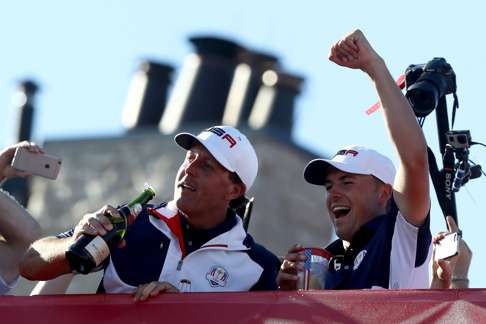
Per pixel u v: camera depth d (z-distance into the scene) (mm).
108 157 54719
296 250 22641
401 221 22812
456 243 22344
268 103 57562
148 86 61062
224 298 21031
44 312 21453
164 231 22844
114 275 22625
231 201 23781
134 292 21391
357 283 22938
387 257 22828
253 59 59156
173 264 22719
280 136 53062
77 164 55031
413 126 22594
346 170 23578
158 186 53188
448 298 20266
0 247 24281
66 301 21453
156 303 21219
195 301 21094
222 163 23000
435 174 23531
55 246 21938
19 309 21500
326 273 23281
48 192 54719
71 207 54312
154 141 54312
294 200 52188
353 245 23344
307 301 20734
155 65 61219
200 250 22828
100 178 54438
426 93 23375
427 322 20203
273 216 51688
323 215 52656
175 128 57219
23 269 22062
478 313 20062
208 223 22969
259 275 23031
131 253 22703
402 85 24094
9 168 24812
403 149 22531
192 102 59219
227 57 59906
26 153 24688
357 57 22938
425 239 22750
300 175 52594
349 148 23891
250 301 20922
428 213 22719
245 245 23094
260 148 52344
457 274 23688
